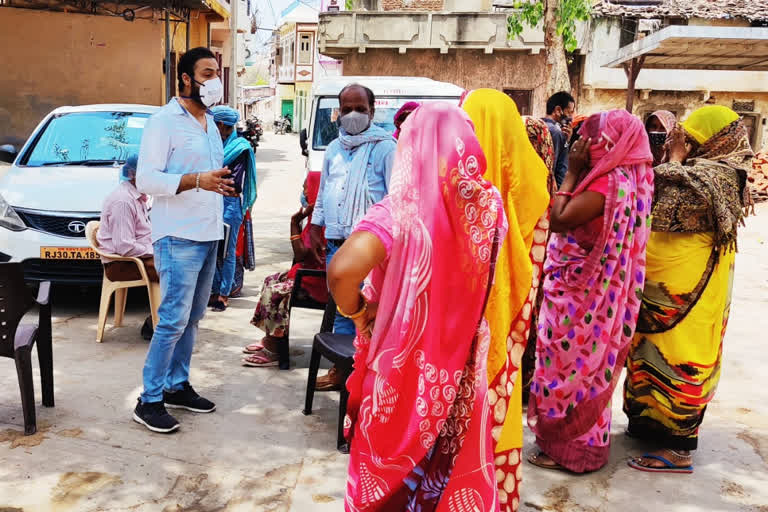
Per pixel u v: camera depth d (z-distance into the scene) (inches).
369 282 87.4
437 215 81.4
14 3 576.7
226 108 251.0
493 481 89.6
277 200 585.9
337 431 164.2
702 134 149.2
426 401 82.2
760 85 844.0
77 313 249.0
